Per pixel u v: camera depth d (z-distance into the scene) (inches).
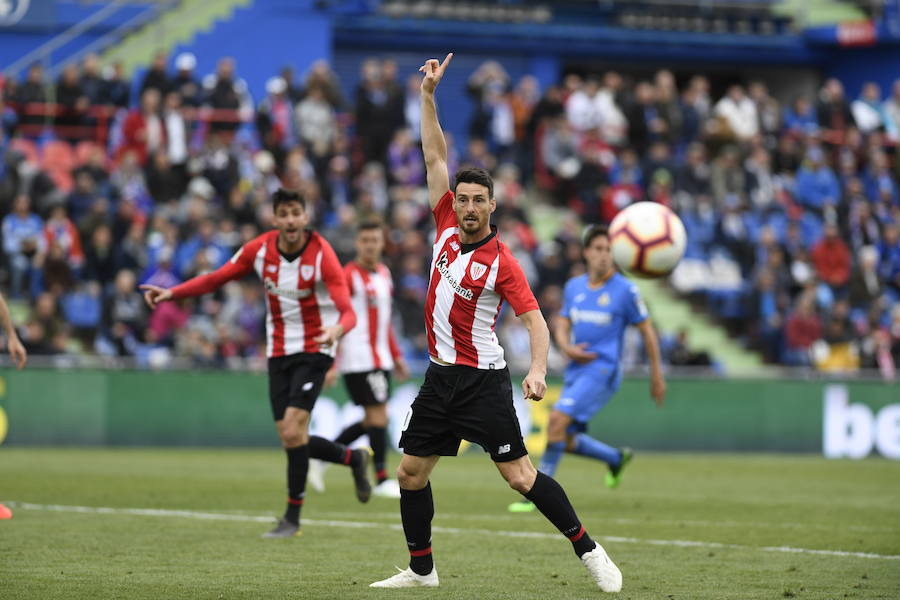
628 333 2847.0
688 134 3538.4
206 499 1571.1
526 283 880.3
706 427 2709.2
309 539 1206.3
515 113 3422.7
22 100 3006.9
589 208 3299.7
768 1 4210.1
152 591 894.4
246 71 3609.7
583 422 1593.3
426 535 929.5
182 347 2544.3
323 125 3110.2
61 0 3484.3
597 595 905.5
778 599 901.8
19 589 896.9
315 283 1211.9
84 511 1411.2
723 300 3228.3
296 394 1219.2
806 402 2751.0
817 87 4288.9
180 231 2719.0
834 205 3427.7
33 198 2753.4
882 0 4131.4
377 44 3831.2
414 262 2827.3
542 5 4010.8
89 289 2576.3
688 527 1373.0
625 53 4065.0
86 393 2434.8
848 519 1473.9
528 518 1429.6
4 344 2409.0
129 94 3093.0
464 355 890.7
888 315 3250.5
